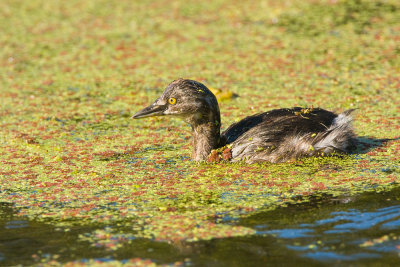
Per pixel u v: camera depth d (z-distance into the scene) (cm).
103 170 1257
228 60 2114
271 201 1059
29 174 1243
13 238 945
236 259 847
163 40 2411
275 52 2184
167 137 1465
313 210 1006
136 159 1322
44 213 1047
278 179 1168
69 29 2634
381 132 1416
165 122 1583
